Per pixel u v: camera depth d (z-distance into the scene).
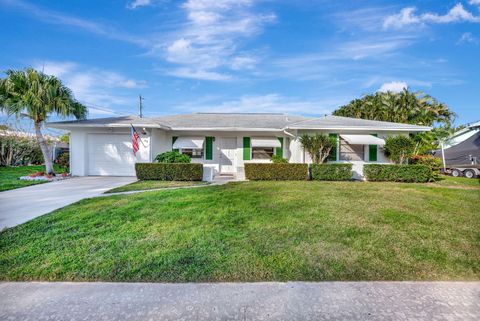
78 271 5.00
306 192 13.09
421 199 11.71
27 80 17.12
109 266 5.20
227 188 14.32
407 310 3.91
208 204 10.34
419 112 42.62
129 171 21.11
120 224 7.86
